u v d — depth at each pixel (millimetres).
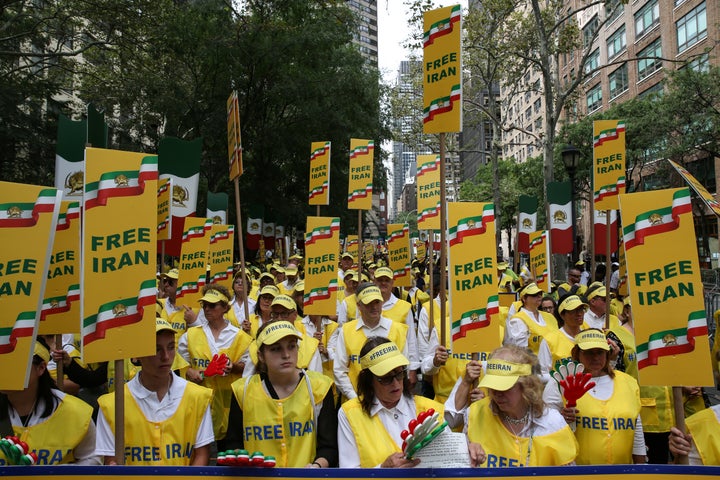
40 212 3273
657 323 3490
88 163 3270
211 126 23969
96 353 3207
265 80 26234
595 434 4129
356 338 5949
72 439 3514
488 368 3514
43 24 20625
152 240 3387
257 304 8102
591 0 45875
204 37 22688
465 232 4551
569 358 6156
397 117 30219
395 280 12148
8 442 3027
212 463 6105
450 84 5086
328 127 25734
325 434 3873
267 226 24547
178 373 6078
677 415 3422
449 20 5121
